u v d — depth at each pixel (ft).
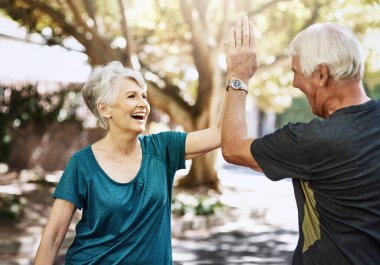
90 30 43.21
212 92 49.19
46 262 8.95
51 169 63.62
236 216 42.39
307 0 50.55
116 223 8.82
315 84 7.45
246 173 82.74
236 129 8.01
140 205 8.91
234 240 34.45
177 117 50.21
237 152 7.88
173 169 9.62
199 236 35.68
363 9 51.31
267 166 7.54
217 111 50.44
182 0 46.09
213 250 31.12
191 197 43.11
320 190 7.23
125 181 9.02
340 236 7.09
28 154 61.57
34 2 43.24
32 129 61.41
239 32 8.45
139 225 8.87
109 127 9.27
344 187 7.07
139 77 9.28
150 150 9.39
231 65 8.35
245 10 47.11
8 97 58.49
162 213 9.16
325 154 7.11
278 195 56.75
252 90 69.92
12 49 55.36
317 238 7.25
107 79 9.16
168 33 54.80
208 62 48.14
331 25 7.43
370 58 54.54
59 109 61.93
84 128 65.05
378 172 7.06
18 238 27.96
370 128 7.20
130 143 9.23
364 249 6.98
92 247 8.88
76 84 62.44
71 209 9.09
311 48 7.33
